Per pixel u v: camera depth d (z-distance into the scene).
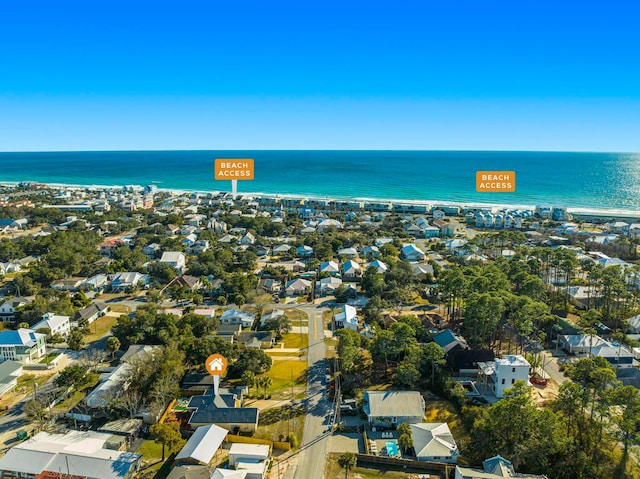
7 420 68.38
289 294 126.19
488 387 78.62
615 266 114.50
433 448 60.62
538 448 57.66
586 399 60.59
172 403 72.38
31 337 87.81
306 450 62.50
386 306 113.38
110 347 88.00
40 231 194.62
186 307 115.69
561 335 94.62
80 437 62.47
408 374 75.19
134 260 151.62
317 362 87.62
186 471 55.16
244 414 67.00
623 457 56.44
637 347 91.56
